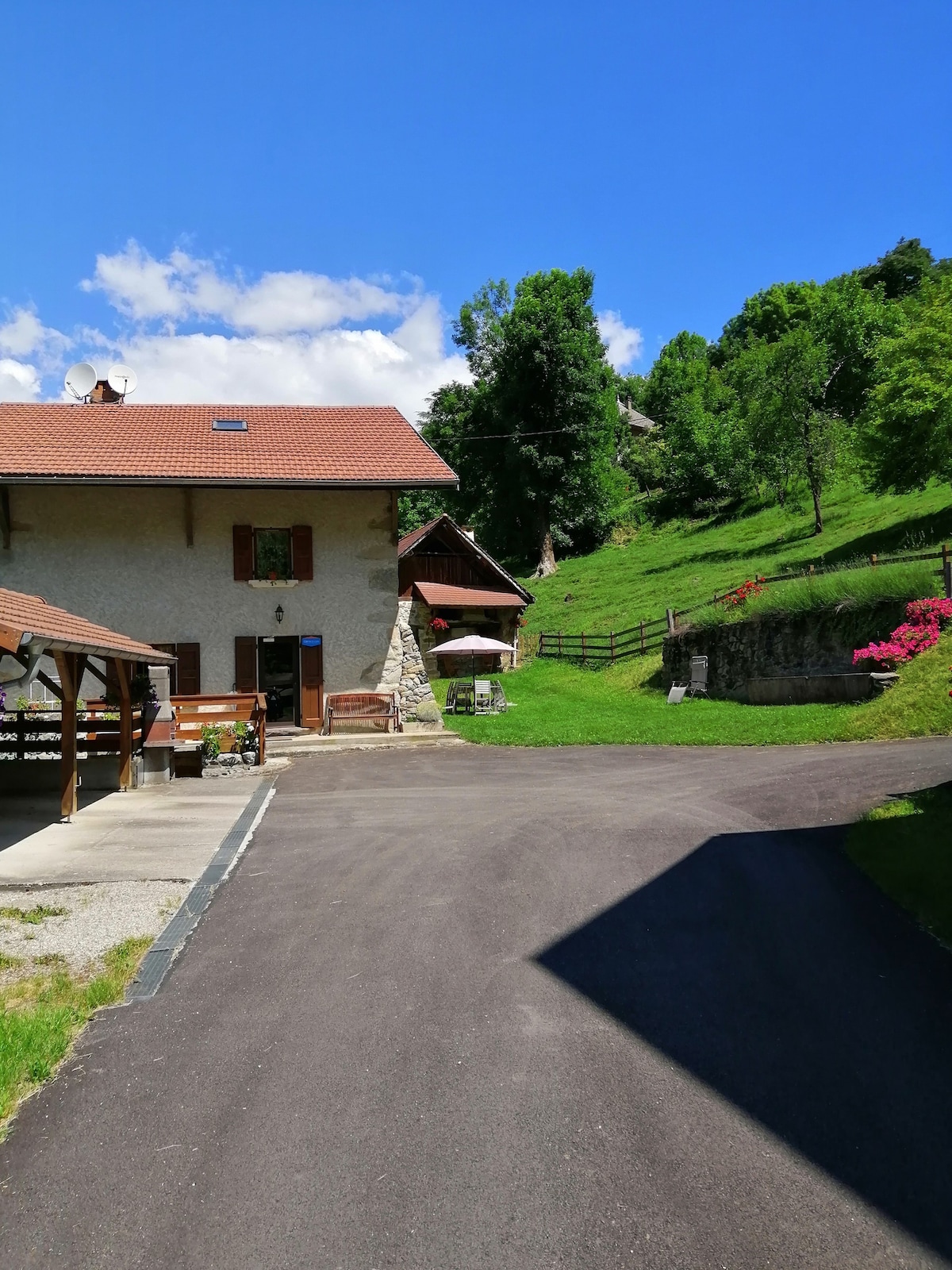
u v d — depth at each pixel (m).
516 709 21.94
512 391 46.38
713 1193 2.90
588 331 47.06
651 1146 3.18
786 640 19.02
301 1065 3.87
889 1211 2.79
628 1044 4.00
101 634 10.98
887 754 11.55
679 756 13.41
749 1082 3.63
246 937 5.59
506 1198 2.90
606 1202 2.87
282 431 20.55
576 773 12.30
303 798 11.12
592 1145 3.20
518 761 13.99
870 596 17.22
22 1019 4.20
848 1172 3.00
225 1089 3.67
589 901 6.16
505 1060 3.88
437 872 7.08
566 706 22.02
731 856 7.19
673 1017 4.27
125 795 11.56
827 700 16.53
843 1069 3.71
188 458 18.05
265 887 6.77
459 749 16.11
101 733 12.41
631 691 23.81
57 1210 2.89
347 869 7.29
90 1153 3.22
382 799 10.80
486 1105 3.49
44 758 13.41
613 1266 2.57
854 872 6.59
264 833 8.88
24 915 6.04
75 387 22.19
